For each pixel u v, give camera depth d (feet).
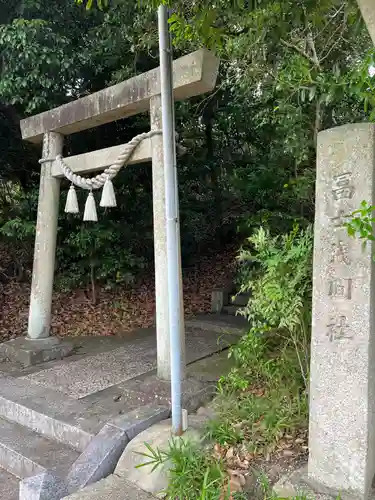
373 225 5.90
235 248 27.40
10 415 10.91
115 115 12.65
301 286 7.97
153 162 10.91
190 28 8.63
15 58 16.15
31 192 20.43
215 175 27.22
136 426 8.76
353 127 6.03
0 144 21.03
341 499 6.13
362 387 6.05
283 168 14.26
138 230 22.68
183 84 10.19
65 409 10.25
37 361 13.74
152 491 7.14
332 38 9.65
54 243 14.75
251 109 19.99
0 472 9.44
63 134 14.74
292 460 7.25
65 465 8.68
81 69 18.03
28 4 16.61
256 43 9.78
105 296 21.53
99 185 12.09
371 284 5.98
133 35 15.85
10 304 20.11
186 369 11.71
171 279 8.22
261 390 9.53
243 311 9.23
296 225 8.68
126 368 12.90
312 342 6.54
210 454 7.50
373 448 6.54
